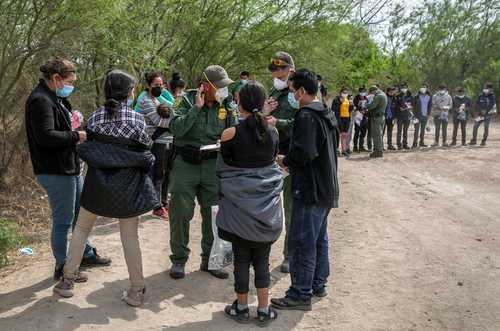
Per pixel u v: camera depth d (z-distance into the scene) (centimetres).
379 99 1323
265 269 406
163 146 675
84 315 405
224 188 396
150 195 418
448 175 1077
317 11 1366
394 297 461
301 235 424
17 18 687
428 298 459
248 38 1332
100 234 616
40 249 573
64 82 430
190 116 456
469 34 2992
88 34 758
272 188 399
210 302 445
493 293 469
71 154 439
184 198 476
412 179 1034
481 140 1683
